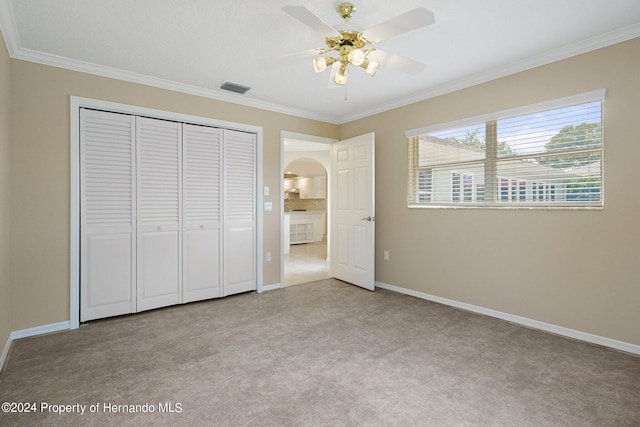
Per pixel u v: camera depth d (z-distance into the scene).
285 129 4.12
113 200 2.96
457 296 3.31
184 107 3.33
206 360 2.19
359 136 4.07
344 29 2.04
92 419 1.58
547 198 2.71
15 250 2.51
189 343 2.46
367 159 3.96
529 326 2.79
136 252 3.09
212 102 3.52
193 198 3.42
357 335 2.61
